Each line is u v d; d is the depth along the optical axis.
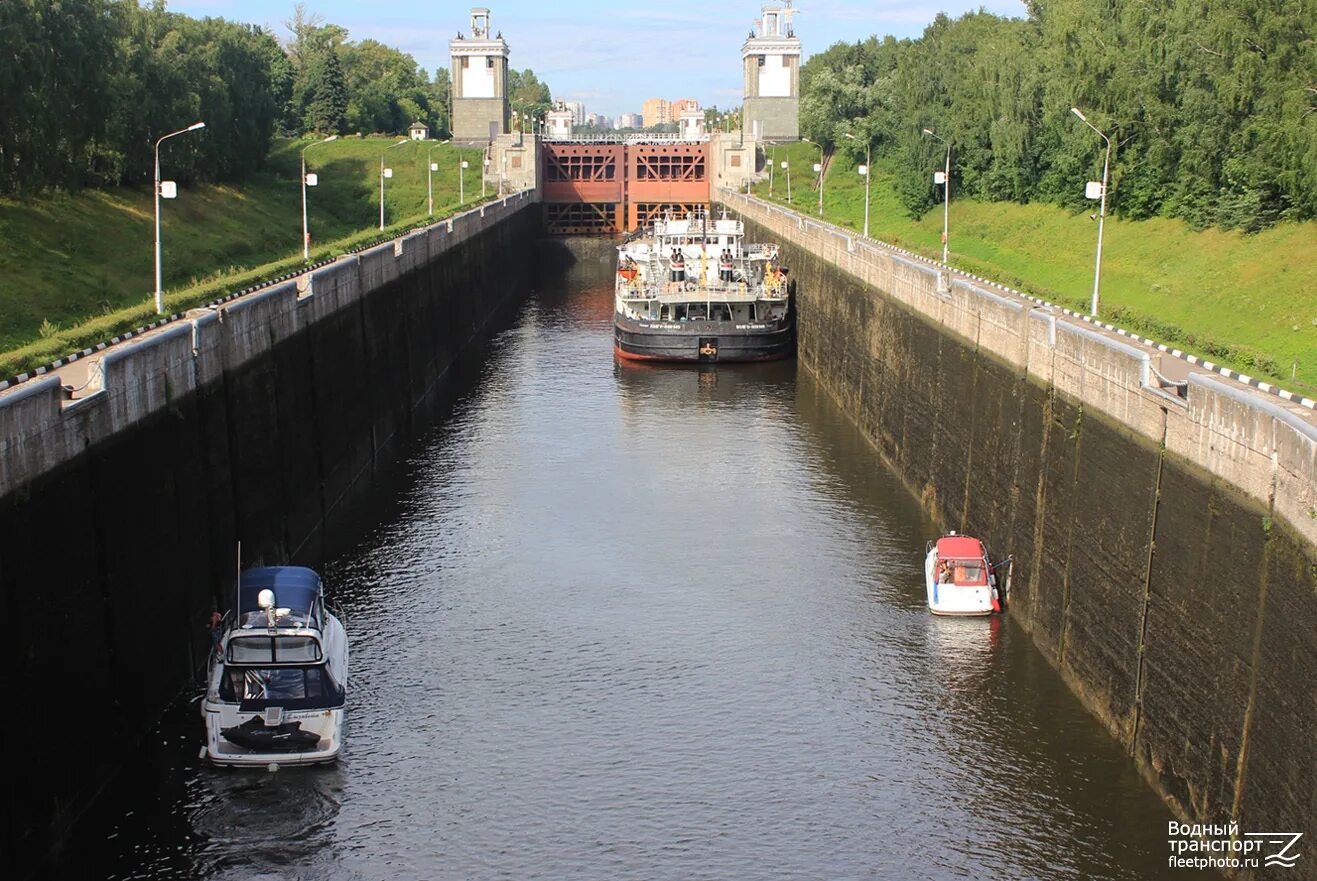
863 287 66.00
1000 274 55.31
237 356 41.22
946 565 40.75
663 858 28.20
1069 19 74.62
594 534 47.88
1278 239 53.44
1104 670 32.69
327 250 68.56
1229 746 25.64
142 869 27.83
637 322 80.62
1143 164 65.19
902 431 56.09
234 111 115.81
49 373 33.88
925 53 123.56
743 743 32.78
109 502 30.88
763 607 40.94
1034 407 38.84
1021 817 29.36
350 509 51.94
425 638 38.81
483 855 28.41
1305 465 22.95
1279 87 50.78
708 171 146.75
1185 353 35.09
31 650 26.28
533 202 138.88
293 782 31.08
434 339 78.94
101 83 75.06
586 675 36.44
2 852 24.55
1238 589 25.59
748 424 65.50
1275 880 23.48
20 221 70.69
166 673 34.28
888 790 30.58
